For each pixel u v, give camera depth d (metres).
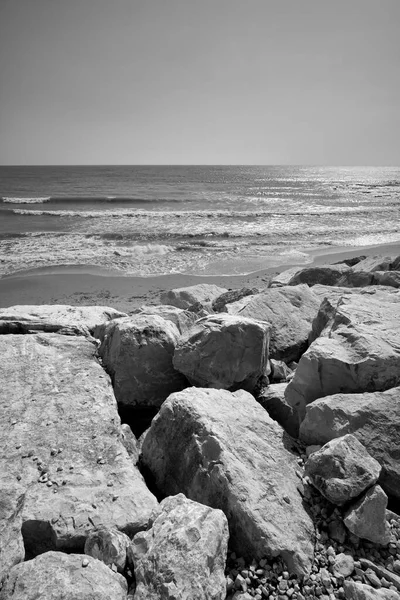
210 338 4.70
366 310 5.16
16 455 3.53
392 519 3.00
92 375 4.97
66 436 3.80
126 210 30.91
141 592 2.35
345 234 22.92
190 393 3.99
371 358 4.01
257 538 2.77
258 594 2.55
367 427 3.50
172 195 43.62
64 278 14.23
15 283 13.56
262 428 3.87
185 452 3.46
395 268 10.19
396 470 3.24
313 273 10.53
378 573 2.70
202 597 2.29
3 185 54.88
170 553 2.46
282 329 6.25
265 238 21.69
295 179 87.94
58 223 25.03
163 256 17.56
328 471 3.10
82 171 107.19
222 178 83.19
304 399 4.31
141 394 4.96
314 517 3.09
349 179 92.19
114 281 14.09
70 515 2.93
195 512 2.73
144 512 3.00
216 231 22.83
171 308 7.10
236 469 3.16
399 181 84.94
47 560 2.43
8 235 20.53
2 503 2.82
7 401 4.30
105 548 2.65
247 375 4.73
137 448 4.13
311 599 2.54
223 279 14.50
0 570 2.41
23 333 6.58
